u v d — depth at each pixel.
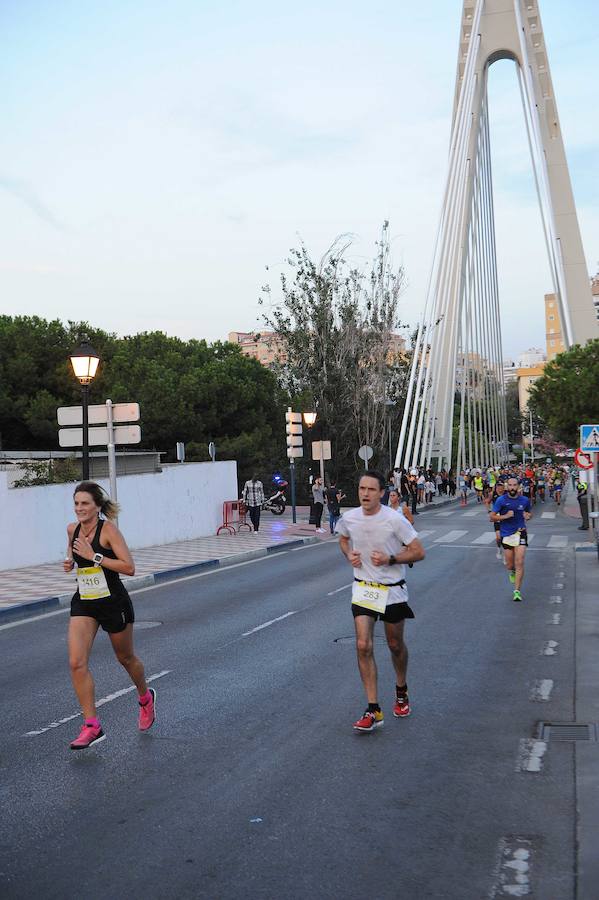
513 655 9.54
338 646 10.20
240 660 9.52
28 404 39.47
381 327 44.19
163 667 9.24
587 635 10.66
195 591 15.91
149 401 42.38
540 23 78.12
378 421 45.56
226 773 5.71
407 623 11.80
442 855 4.37
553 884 4.04
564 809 4.98
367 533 6.71
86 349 17.59
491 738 6.44
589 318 71.19
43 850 4.51
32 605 13.87
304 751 6.17
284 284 43.88
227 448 44.50
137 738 6.58
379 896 3.94
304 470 47.53
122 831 4.74
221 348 52.34
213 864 4.30
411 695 7.80
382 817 4.89
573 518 36.94
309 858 4.36
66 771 5.82
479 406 87.75
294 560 21.44
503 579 16.88
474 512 41.81
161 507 25.84
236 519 30.30
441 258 67.81
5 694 8.23
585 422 43.81
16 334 40.47
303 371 44.41
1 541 18.91
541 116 76.19
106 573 6.44
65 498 21.11
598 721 6.83
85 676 6.39
